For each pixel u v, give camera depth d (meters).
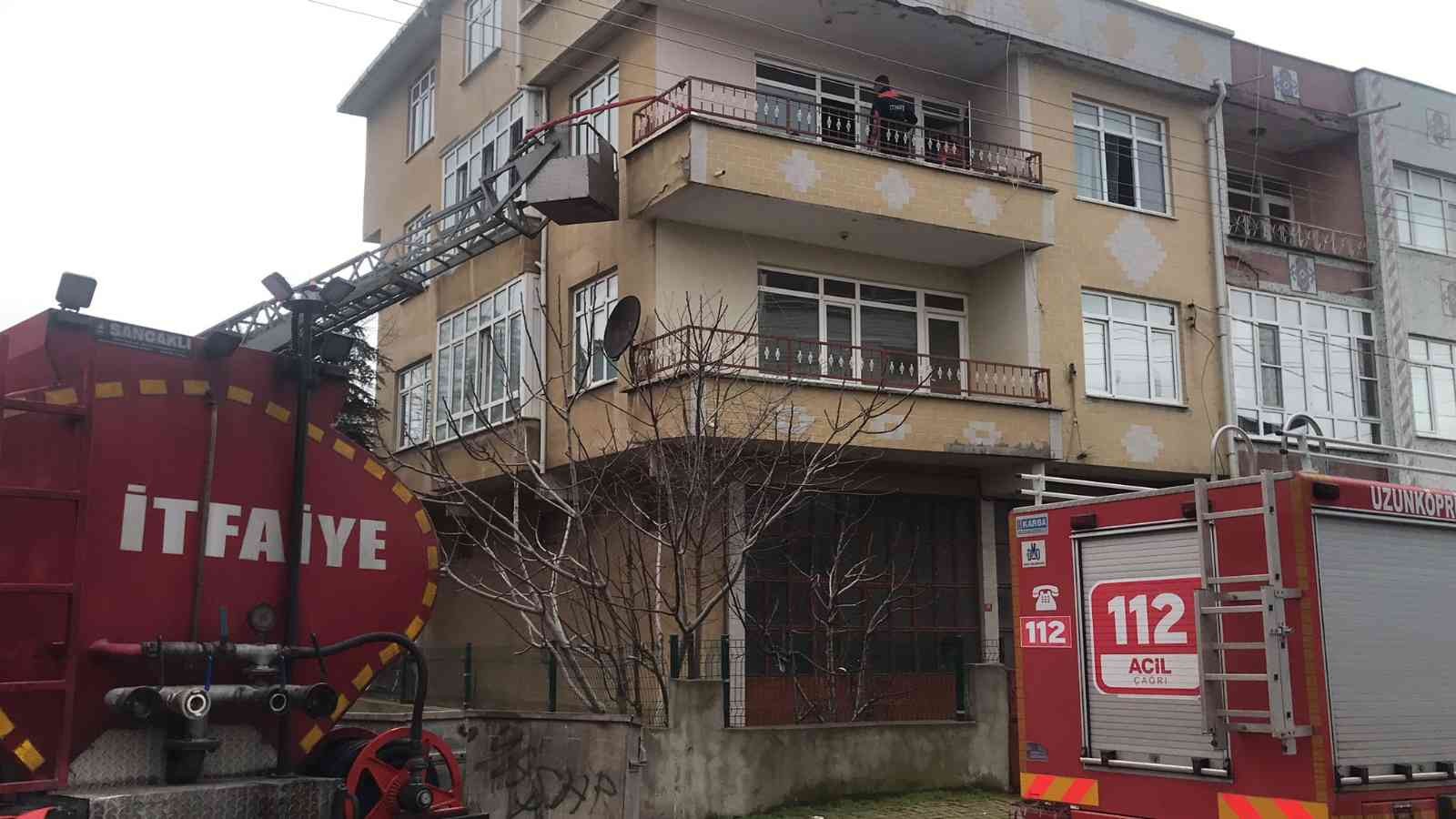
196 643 6.07
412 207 24.45
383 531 7.11
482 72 21.55
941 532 18.66
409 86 25.45
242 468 6.53
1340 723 7.64
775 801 12.80
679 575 13.27
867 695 17.34
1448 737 8.27
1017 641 9.52
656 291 16.48
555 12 19.00
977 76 20.03
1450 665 8.42
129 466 6.07
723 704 12.70
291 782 6.20
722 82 17.19
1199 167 21.14
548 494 16.00
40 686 5.53
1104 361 19.50
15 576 5.55
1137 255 20.06
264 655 6.24
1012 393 18.58
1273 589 7.65
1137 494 8.73
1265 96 22.06
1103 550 8.95
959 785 14.00
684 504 13.86
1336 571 7.89
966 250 18.72
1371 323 22.83
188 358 6.40
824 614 17.08
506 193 18.12
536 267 19.05
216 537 6.36
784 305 17.88
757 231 17.50
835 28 18.38
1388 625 8.09
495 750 10.14
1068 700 9.04
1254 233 23.33
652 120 16.83
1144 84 20.53
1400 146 23.56
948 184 17.67
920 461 17.66
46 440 5.78
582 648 14.12
